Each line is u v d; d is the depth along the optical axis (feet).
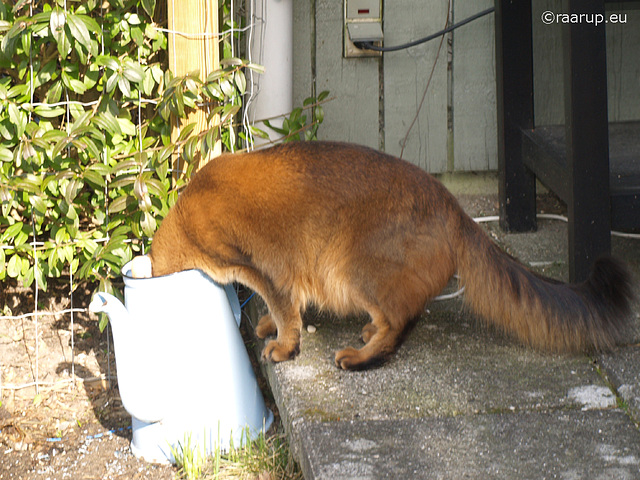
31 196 8.42
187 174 8.49
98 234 8.77
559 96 10.18
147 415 7.85
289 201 7.76
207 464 7.91
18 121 8.32
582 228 8.24
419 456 7.09
